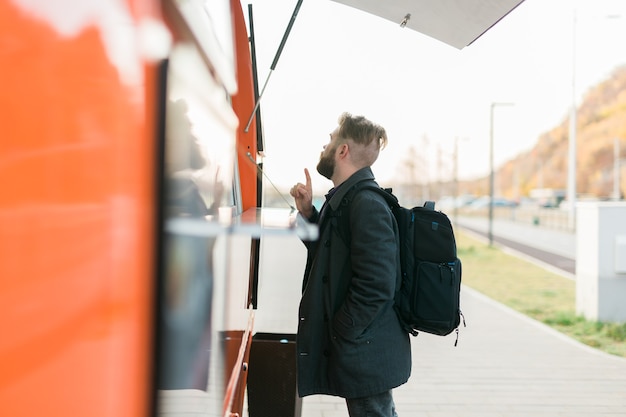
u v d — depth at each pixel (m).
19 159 0.81
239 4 3.21
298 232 1.47
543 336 8.58
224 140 1.87
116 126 0.86
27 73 0.82
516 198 94.44
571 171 38.62
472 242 32.19
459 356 7.36
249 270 3.13
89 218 0.85
